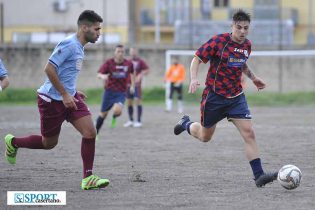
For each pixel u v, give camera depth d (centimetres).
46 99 1491
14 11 7338
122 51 2848
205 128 1589
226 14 7062
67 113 1515
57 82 1444
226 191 1523
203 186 1594
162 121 3856
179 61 5934
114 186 1594
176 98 5897
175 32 6625
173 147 2486
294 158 2138
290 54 5375
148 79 5988
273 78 5903
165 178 1720
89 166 1540
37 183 1638
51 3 7400
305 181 1666
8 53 6044
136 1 7262
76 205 1359
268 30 6688
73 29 6925
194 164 1997
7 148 1623
